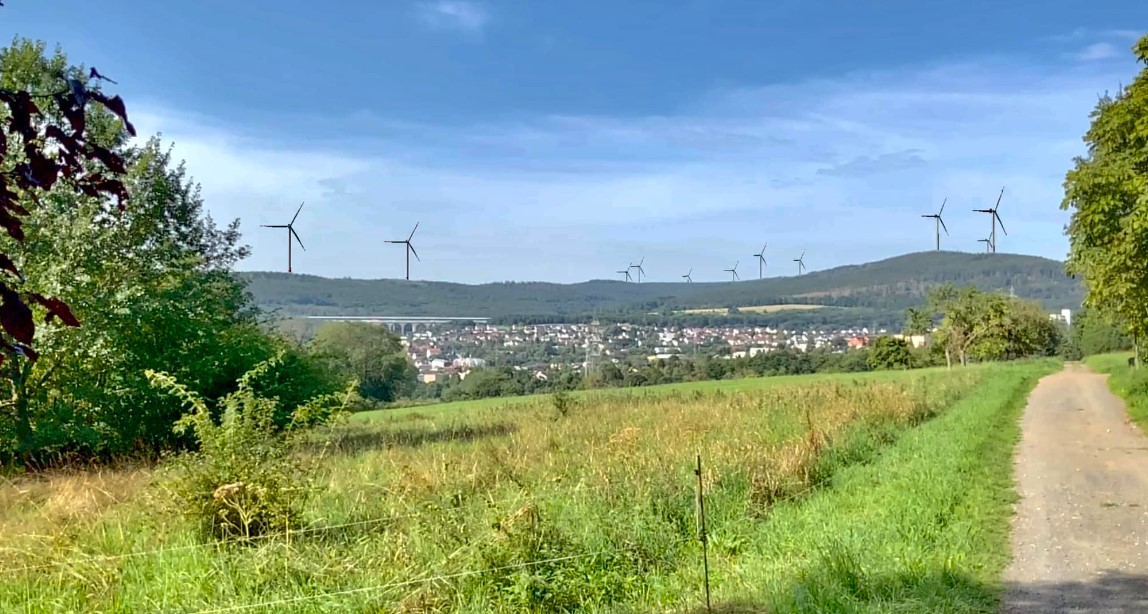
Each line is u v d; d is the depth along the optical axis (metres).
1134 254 16.70
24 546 8.46
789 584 7.20
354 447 19.12
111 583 7.50
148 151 25.72
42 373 18.97
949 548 8.56
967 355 85.44
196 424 9.30
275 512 8.63
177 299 21.55
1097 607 7.00
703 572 8.11
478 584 7.21
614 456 12.98
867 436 16.77
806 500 11.02
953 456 14.17
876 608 6.62
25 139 2.98
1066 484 12.95
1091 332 87.81
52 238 18.97
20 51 22.86
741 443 14.63
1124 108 16.52
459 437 20.89
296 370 24.77
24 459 18.11
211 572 7.45
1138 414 23.95
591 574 7.71
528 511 7.98
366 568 7.52
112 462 18.69
